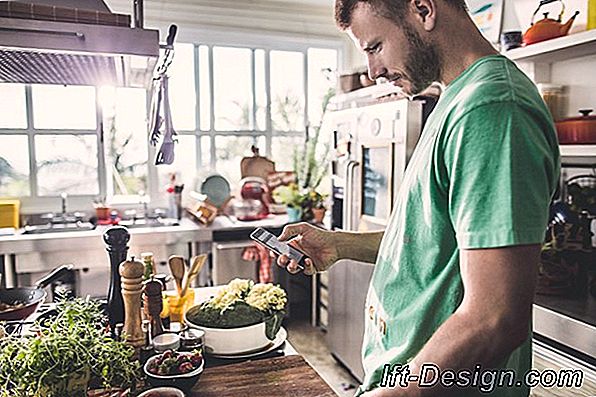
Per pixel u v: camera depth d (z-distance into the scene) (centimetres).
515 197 71
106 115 376
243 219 371
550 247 190
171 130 162
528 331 74
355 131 287
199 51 400
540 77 226
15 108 356
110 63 159
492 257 71
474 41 92
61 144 368
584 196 201
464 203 76
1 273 297
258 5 397
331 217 336
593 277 188
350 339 302
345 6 98
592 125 186
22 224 354
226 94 412
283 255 137
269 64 421
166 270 332
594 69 206
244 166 408
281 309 147
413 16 91
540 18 222
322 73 432
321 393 118
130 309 134
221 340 138
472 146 76
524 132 74
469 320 72
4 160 357
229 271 347
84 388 103
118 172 383
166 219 374
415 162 94
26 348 102
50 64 161
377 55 98
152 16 370
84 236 311
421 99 237
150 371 118
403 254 95
